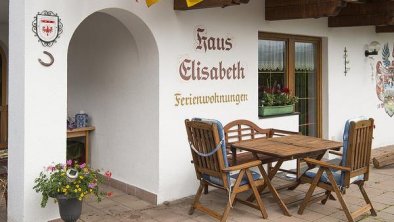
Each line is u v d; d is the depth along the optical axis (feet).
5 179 15.56
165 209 16.46
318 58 24.71
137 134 18.04
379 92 28.84
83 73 21.31
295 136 18.54
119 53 18.67
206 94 18.37
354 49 26.37
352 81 26.35
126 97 18.53
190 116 17.87
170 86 17.12
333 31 24.67
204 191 18.38
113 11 15.71
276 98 21.77
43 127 13.99
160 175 17.10
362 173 14.96
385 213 15.84
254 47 20.21
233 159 16.62
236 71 19.49
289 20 21.84
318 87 24.79
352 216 14.44
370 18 22.40
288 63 22.90
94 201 17.46
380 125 29.14
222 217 14.39
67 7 14.34
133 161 18.40
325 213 15.85
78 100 21.91
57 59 14.20
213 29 18.45
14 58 14.03
